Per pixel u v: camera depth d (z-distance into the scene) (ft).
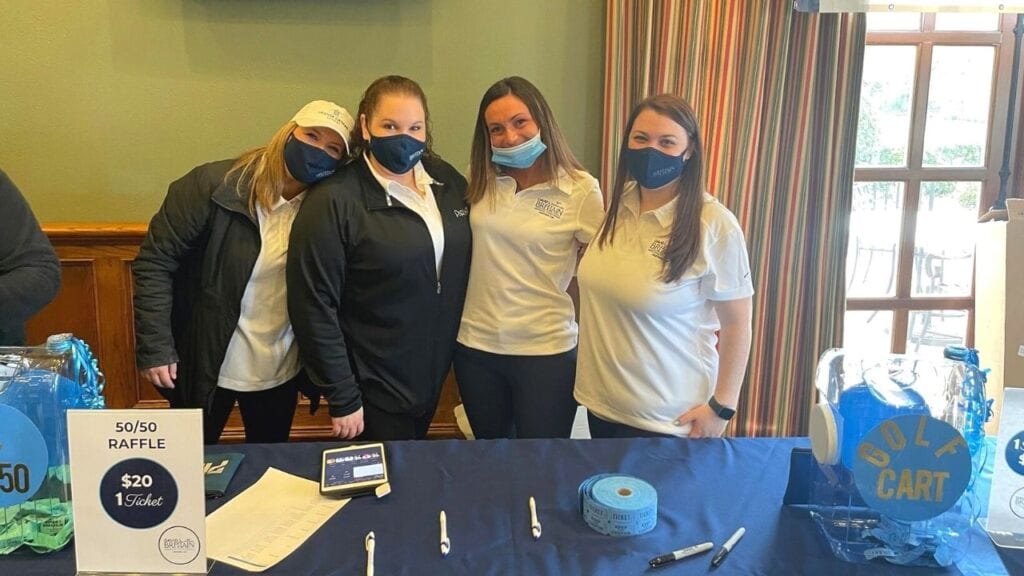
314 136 5.85
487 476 4.67
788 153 8.45
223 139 8.46
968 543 4.02
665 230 5.50
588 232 6.41
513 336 6.50
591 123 8.63
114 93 8.29
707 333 5.82
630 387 5.71
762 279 8.72
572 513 4.31
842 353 4.44
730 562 3.91
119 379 8.36
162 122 8.38
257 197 6.03
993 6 7.71
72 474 3.59
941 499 3.88
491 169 6.45
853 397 4.11
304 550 3.95
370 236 5.98
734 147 8.42
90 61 8.21
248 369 6.39
